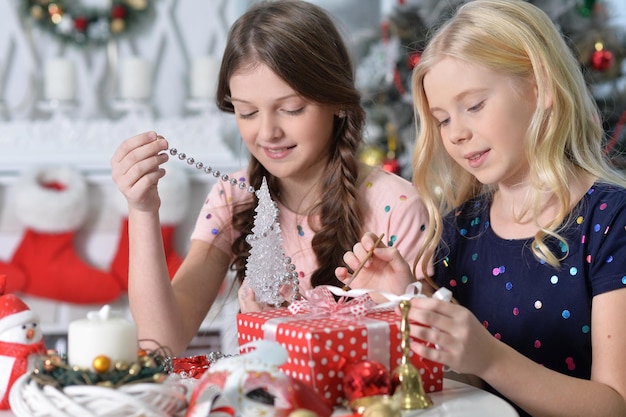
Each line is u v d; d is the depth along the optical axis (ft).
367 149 10.84
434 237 5.22
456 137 4.65
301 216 5.71
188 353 10.50
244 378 3.27
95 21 12.51
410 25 11.07
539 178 4.72
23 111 12.78
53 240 11.19
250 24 5.17
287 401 3.26
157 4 12.93
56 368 3.50
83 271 11.18
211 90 12.18
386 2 13.23
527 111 4.65
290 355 3.72
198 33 13.19
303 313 4.09
